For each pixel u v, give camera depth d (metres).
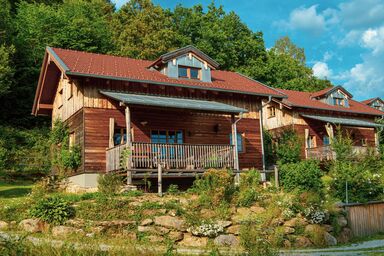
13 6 49.81
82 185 21.80
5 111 39.47
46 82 27.77
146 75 24.98
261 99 28.66
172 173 20.84
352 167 23.33
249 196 18.31
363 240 19.22
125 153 19.84
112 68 24.61
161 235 15.23
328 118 37.53
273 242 15.81
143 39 50.97
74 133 23.62
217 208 17.02
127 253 10.56
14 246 9.79
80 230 14.55
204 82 26.81
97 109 22.73
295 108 37.69
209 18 59.44
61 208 15.25
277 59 62.72
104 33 48.03
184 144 21.67
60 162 23.55
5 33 39.28
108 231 14.80
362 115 42.53
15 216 15.52
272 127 39.56
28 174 29.36
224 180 18.28
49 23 43.81
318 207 18.56
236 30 59.34
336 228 18.56
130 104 20.00
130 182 19.41
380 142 43.28
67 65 22.67
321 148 35.09
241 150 27.27
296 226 17.42
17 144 34.16
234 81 29.88
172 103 21.34
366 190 21.92
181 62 26.41
